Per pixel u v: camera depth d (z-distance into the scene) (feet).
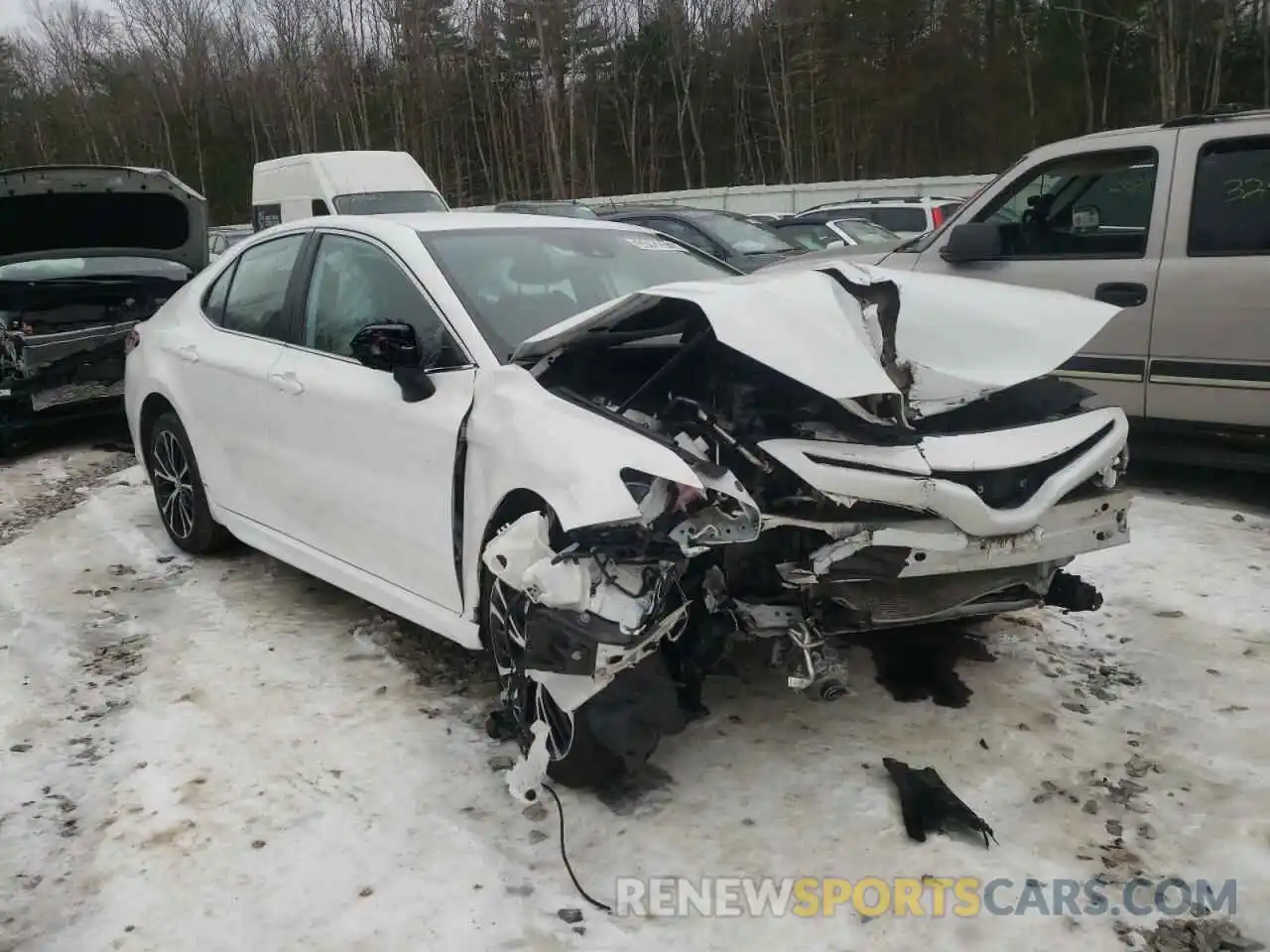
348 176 48.52
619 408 10.47
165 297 27.37
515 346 11.24
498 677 10.86
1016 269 19.54
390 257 12.61
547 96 150.51
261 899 8.66
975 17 135.03
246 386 14.25
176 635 13.97
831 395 9.27
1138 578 14.82
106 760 10.90
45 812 10.03
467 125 174.81
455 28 169.89
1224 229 17.13
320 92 174.70
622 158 166.09
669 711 9.27
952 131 134.00
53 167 24.82
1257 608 13.69
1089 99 117.29
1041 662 12.38
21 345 24.53
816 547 9.55
